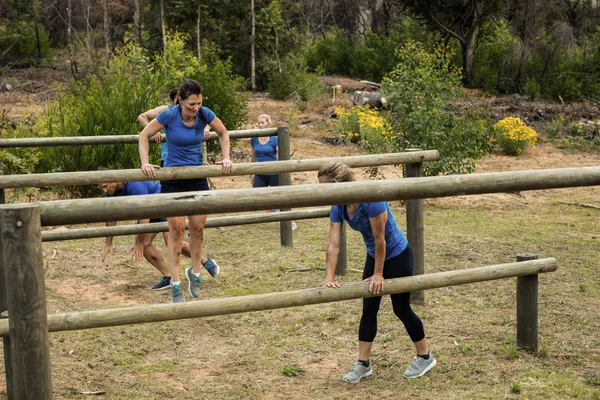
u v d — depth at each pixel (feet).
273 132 29.48
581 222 37.65
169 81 51.42
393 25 130.11
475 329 20.11
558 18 127.44
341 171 14.83
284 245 30.86
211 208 10.37
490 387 15.62
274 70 102.12
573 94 102.83
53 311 21.88
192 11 103.04
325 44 123.85
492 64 114.62
